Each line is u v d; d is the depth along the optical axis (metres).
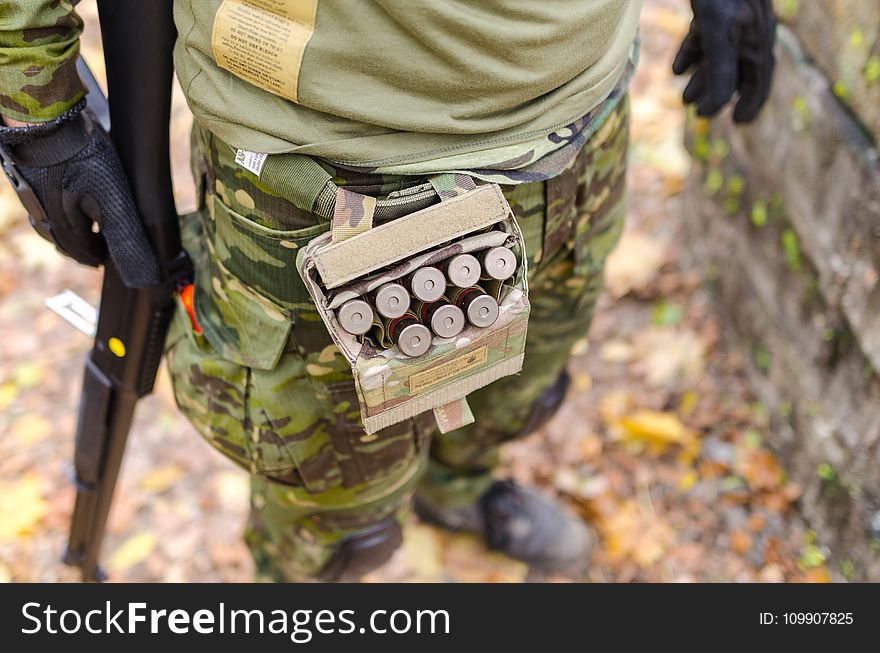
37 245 2.07
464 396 0.95
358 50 0.80
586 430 1.83
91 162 0.93
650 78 2.38
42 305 1.99
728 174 1.85
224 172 0.91
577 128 0.93
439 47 0.80
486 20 0.80
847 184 1.45
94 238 1.02
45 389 1.87
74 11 0.88
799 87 1.57
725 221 1.88
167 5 0.88
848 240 1.46
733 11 1.18
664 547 1.68
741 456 1.77
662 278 2.03
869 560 1.50
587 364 1.92
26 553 1.66
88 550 1.51
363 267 0.83
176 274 1.06
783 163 1.63
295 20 0.81
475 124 0.86
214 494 1.76
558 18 0.83
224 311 1.04
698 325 1.96
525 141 0.89
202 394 1.10
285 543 1.29
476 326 0.88
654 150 2.23
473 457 1.54
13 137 0.89
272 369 1.02
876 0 1.36
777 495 1.71
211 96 0.87
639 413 1.84
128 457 1.79
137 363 1.14
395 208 0.86
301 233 0.90
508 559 1.70
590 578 1.68
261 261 0.94
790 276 1.65
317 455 1.09
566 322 1.28
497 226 0.89
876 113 1.39
